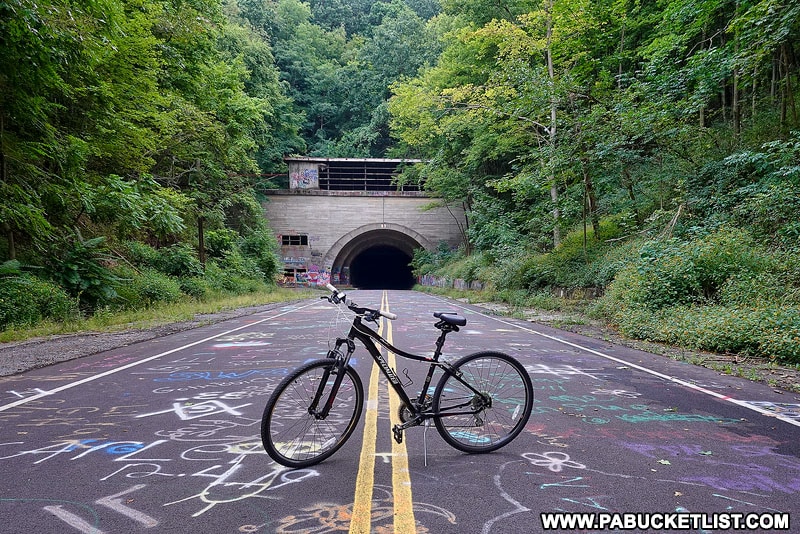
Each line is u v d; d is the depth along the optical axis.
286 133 50.31
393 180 49.78
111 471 3.49
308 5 74.00
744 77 14.86
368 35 76.88
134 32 14.84
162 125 17.69
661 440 4.16
